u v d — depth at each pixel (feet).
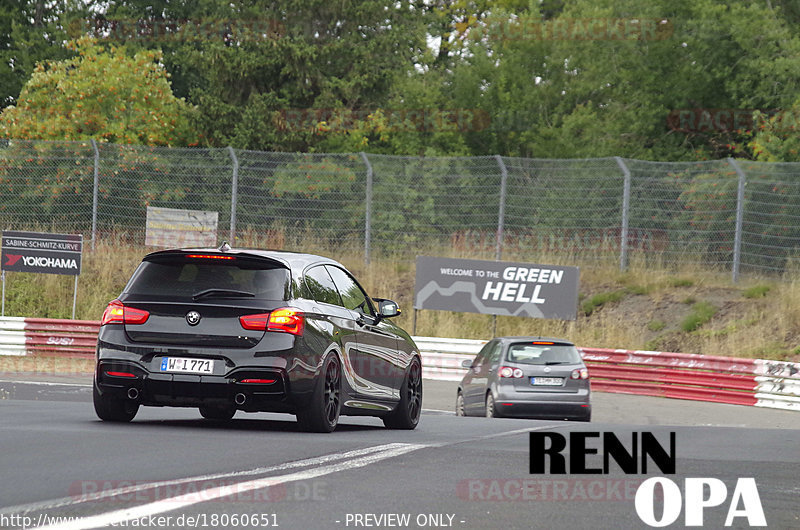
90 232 378.32
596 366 293.02
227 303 114.32
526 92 506.89
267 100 486.79
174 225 375.25
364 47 511.40
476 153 500.33
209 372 112.88
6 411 134.41
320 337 118.42
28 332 322.96
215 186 375.04
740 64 447.42
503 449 105.91
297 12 508.53
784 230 337.72
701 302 329.93
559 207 362.74
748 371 260.62
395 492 77.87
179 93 620.49
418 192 372.58
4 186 380.99
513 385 208.95
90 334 319.06
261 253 119.55
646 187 355.97
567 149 466.29
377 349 135.54
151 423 125.08
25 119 442.09
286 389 113.29
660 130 467.52
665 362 279.28
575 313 326.44
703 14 447.83
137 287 117.39
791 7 490.08
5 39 647.56
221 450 97.09
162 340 114.21
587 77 483.92
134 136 445.37
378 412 136.46
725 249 345.51
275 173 374.22
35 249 343.46
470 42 523.70
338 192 373.40
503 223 363.35
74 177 380.78
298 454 96.48
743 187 338.75
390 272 366.84
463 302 335.88
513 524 68.13
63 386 218.38
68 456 89.51
